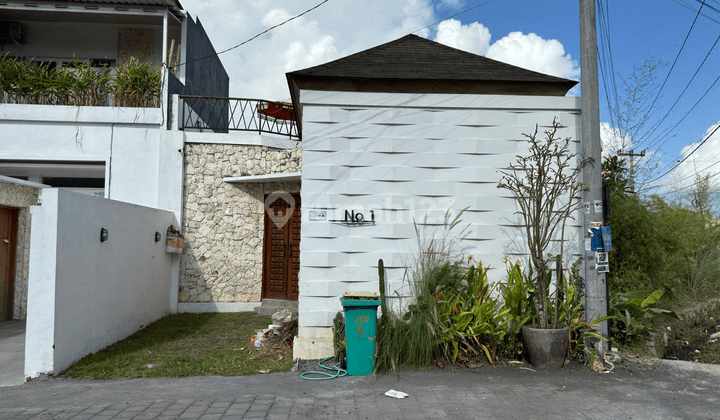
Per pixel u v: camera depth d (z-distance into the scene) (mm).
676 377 5258
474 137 6469
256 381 5219
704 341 8758
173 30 13453
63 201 5625
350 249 6242
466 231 6367
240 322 8789
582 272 6398
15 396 4734
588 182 6199
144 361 6066
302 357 6031
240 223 10227
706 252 12289
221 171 10211
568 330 5645
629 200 8617
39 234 5469
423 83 6699
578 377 5242
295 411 4230
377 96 6375
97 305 6535
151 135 10266
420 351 5574
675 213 10883
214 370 5676
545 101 6480
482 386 4926
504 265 6367
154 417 4098
